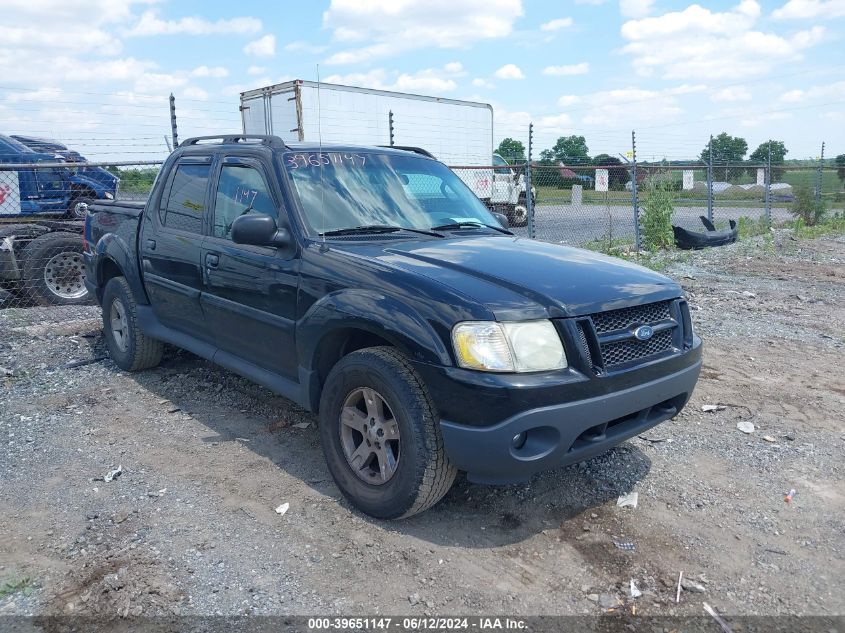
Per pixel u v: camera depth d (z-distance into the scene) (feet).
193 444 14.99
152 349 19.34
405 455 10.93
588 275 12.02
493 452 10.29
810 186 72.23
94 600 9.71
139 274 18.43
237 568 10.46
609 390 10.84
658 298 11.92
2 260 28.94
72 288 30.50
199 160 16.94
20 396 18.06
